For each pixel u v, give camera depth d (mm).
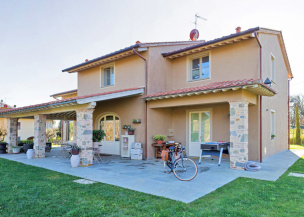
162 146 11086
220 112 10688
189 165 6652
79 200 4668
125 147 11344
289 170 7738
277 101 13016
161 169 8242
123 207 4285
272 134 12070
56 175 7133
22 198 4785
